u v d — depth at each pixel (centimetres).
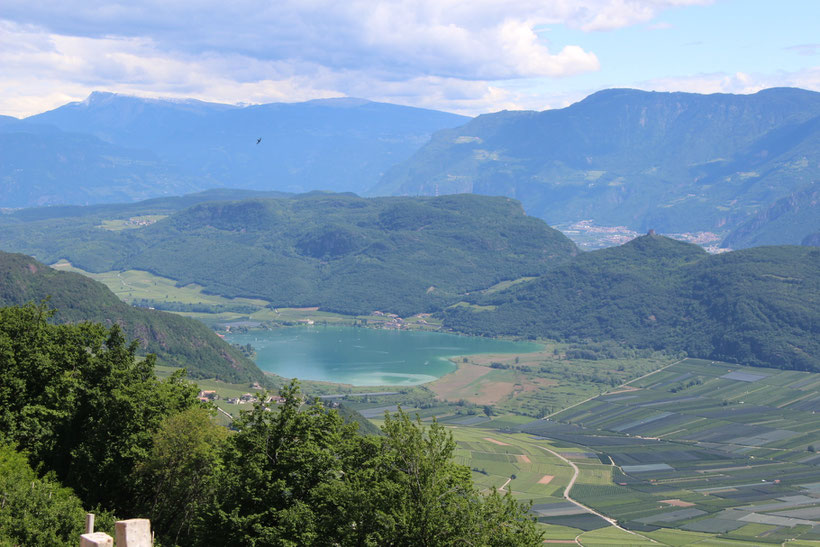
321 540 7606
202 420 10262
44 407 10912
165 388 11775
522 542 7650
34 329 12350
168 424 10112
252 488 8175
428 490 7306
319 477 8369
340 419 9262
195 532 8356
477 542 7188
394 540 7169
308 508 7838
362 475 8144
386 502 7375
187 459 9931
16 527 7531
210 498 8750
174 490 9988
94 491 10375
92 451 10481
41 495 8062
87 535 2812
